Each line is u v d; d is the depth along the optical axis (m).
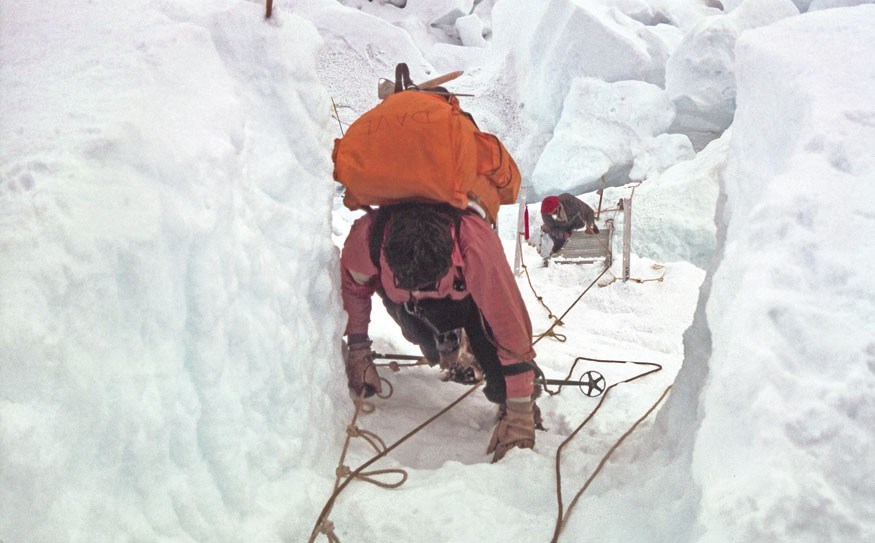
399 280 2.44
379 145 2.56
